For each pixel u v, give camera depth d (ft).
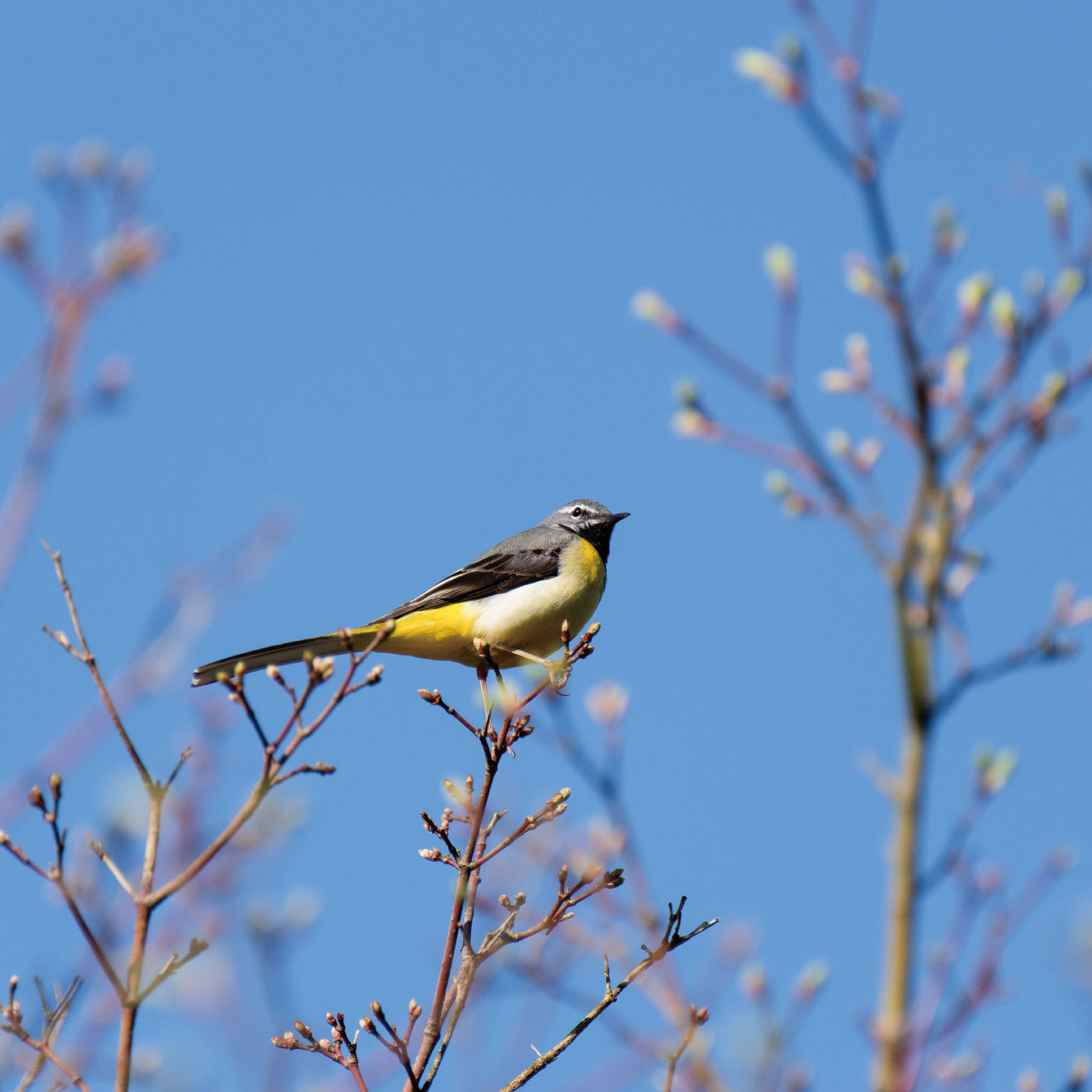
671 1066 29.50
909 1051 31.30
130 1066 23.94
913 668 34.91
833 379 37.47
